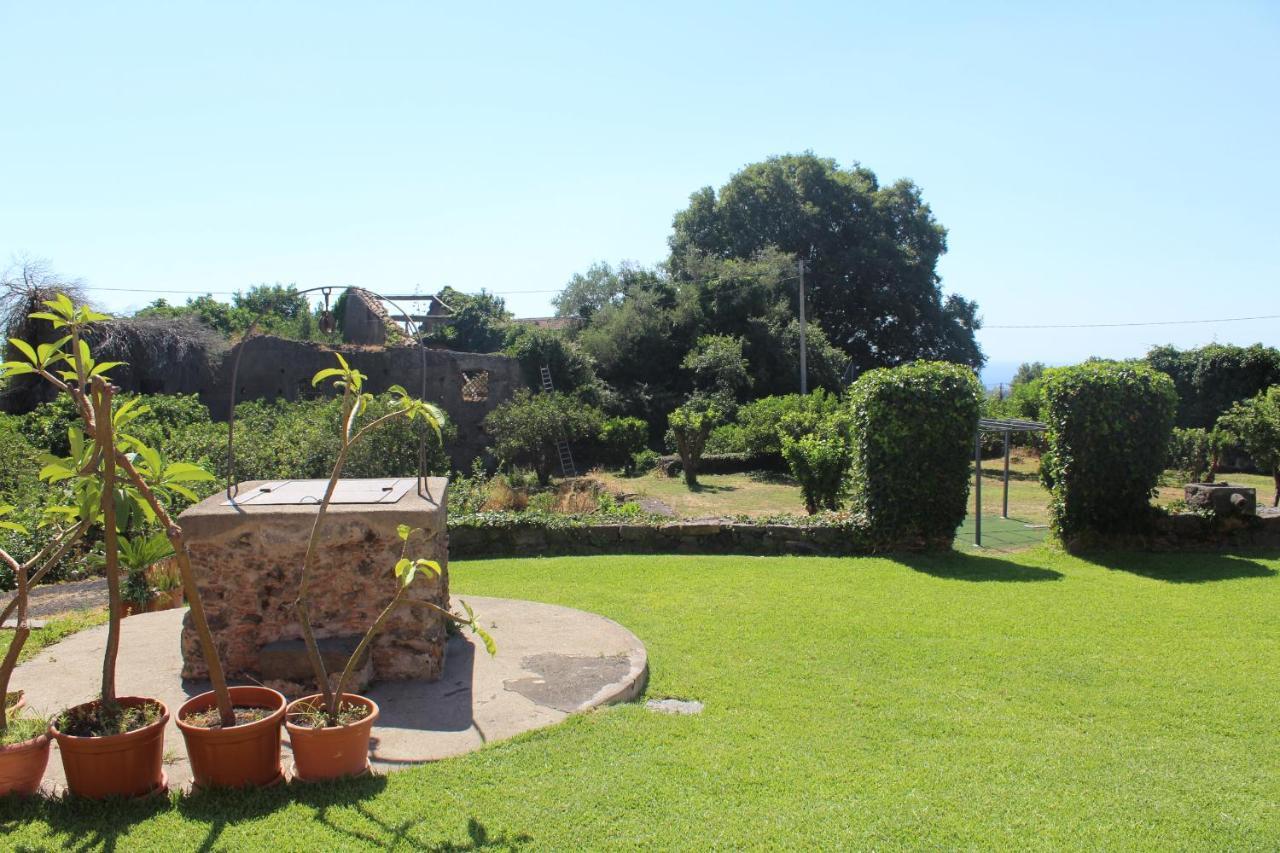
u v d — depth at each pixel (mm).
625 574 8281
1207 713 4637
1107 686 5059
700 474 23359
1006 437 14328
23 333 16812
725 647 5770
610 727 4219
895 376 9617
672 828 3188
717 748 3986
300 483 5930
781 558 9273
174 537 3303
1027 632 6215
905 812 3350
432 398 24172
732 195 37531
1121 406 9625
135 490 3584
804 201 37156
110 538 3326
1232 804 3504
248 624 4898
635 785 3549
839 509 12500
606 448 25750
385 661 4906
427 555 4926
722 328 33094
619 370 32062
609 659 5254
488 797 3432
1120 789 3629
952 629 6266
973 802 3455
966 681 5113
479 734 4137
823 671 5277
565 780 3600
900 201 38219
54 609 7121
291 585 4930
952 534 9633
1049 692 4941
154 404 16328
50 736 3389
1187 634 6195
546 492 16375
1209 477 19734
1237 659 5609
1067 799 3510
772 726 4320
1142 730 4391
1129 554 9523
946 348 38438
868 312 37375
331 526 4898
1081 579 8195
